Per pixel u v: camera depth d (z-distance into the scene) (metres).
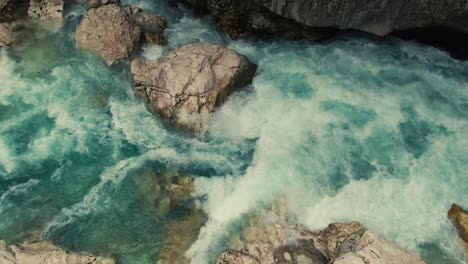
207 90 17.55
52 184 15.70
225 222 14.86
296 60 20.47
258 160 16.77
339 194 15.80
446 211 15.31
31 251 13.12
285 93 19.03
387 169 16.53
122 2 22.88
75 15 21.41
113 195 15.49
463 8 17.81
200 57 18.17
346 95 19.03
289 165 16.58
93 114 18.00
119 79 19.17
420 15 18.47
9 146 16.69
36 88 18.64
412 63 20.36
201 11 22.17
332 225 14.66
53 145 16.86
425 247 14.50
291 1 18.39
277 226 14.59
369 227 14.93
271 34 21.30
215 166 16.55
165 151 16.95
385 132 17.72
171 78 17.66
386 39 21.19
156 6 22.91
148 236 14.45
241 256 13.44
